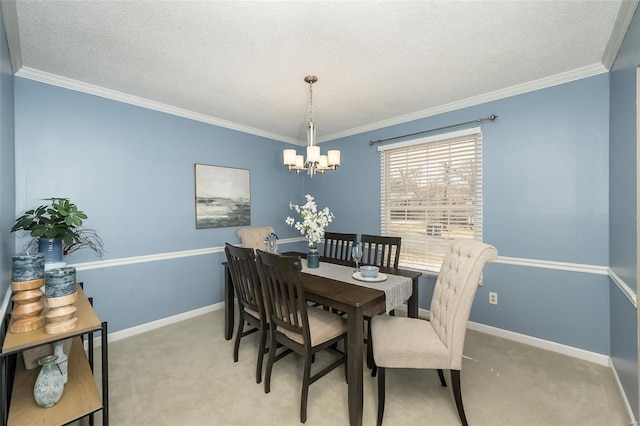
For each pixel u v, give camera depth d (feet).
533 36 5.87
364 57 6.66
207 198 11.07
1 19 4.84
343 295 5.67
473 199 9.36
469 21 5.38
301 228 8.36
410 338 5.51
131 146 9.06
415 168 10.84
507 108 8.56
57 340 3.96
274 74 7.48
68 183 7.86
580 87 7.36
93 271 8.35
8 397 4.42
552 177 7.83
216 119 11.23
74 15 5.13
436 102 9.53
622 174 5.88
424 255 10.61
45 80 7.43
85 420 5.33
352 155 12.92
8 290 5.52
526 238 8.28
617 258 6.29
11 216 6.40
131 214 9.07
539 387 6.23
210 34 5.75
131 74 7.47
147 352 7.93
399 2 4.86
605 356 7.09
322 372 5.65
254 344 8.48
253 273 6.41
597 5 4.96
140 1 4.80
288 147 14.38
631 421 5.13
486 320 9.01
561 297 7.73
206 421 5.34
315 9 5.02
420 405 5.73
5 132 5.62
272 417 5.44
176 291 10.18
